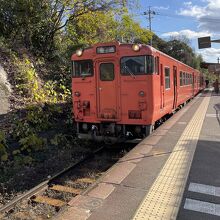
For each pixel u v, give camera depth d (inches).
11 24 658.8
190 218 195.9
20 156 374.3
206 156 320.8
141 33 1171.9
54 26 754.2
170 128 476.7
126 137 402.0
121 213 202.1
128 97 390.3
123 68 390.6
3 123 428.1
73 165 349.1
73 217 199.3
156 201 217.6
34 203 260.5
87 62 412.2
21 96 522.3
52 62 732.7
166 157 319.0
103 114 404.8
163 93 456.8
